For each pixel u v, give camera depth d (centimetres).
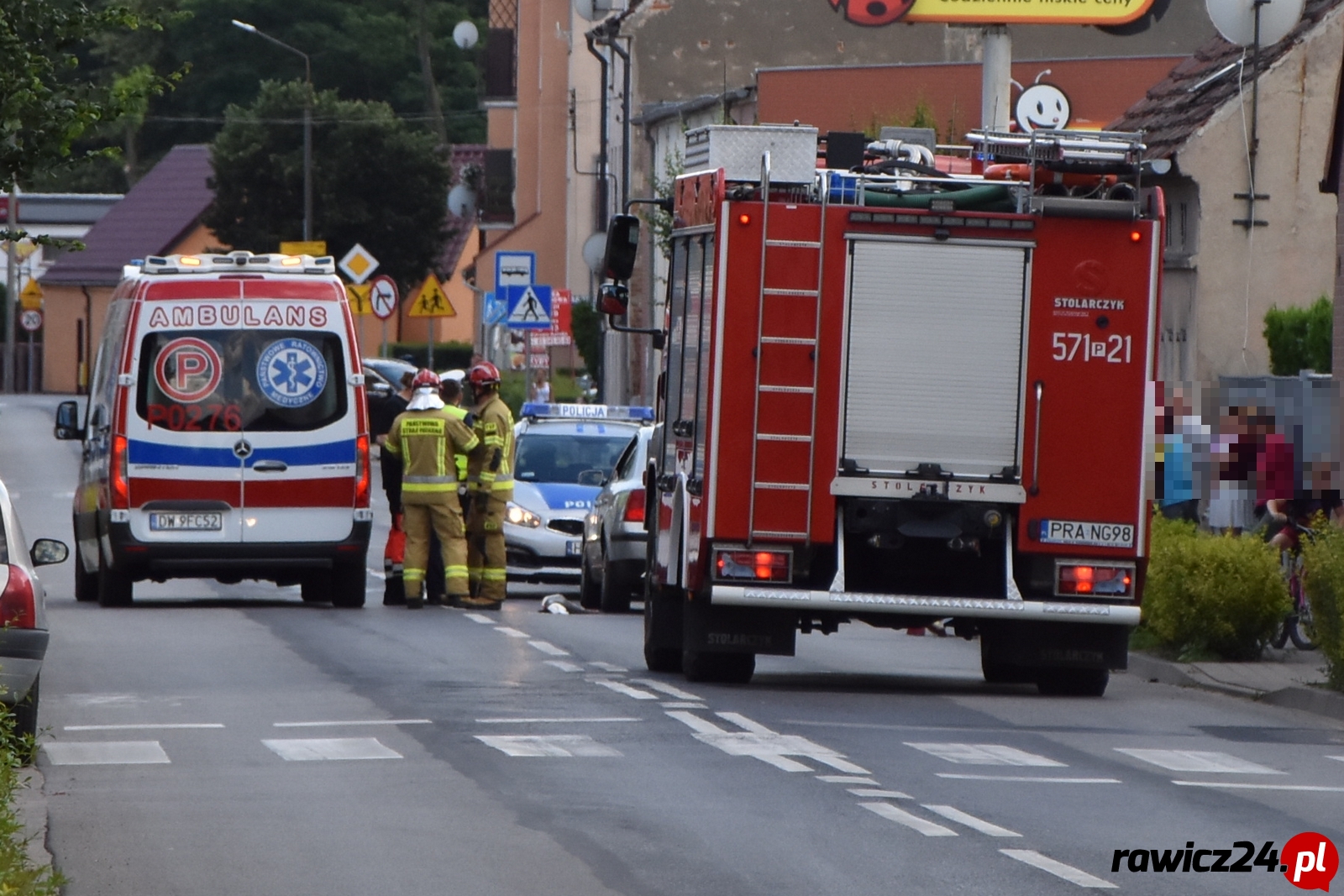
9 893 2241
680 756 3472
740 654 4500
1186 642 5166
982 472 4347
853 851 2725
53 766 3359
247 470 6122
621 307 4809
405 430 6425
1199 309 8619
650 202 4806
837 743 3647
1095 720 4128
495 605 6575
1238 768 3525
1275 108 8638
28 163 3825
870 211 4312
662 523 4738
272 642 5244
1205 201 8594
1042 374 4350
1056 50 13925
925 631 6312
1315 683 4644
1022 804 3088
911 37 15438
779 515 4312
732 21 15625
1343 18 8619
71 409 6831
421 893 2475
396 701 4131
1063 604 4344
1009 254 4344
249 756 3453
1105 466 4362
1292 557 5488
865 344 4322
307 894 2473
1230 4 8238
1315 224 8662
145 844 2753
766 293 4303
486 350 17900
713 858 2670
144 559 6069
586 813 2966
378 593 7231
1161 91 9469
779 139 4331
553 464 7619
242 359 6141
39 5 3906
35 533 9138
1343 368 6650
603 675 4647
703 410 4347
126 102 3884
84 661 4806
